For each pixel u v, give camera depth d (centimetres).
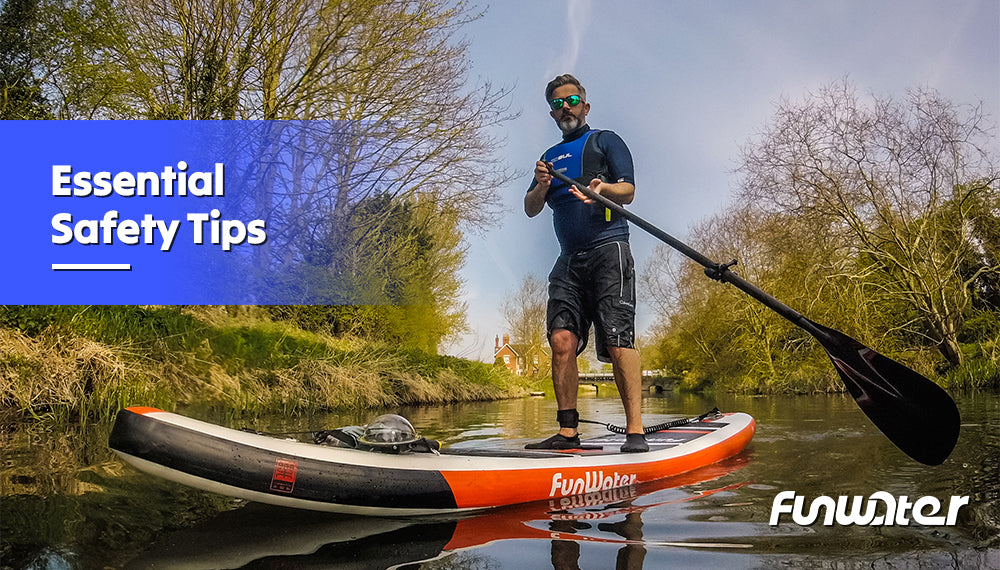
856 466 336
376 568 178
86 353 631
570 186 339
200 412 716
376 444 247
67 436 450
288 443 233
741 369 2041
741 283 332
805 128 1502
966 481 286
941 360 1545
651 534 213
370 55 1191
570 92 362
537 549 197
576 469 284
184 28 1079
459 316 1598
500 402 1459
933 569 174
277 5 1103
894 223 1487
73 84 1032
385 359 1252
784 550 192
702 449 362
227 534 208
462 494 248
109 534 204
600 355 350
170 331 855
